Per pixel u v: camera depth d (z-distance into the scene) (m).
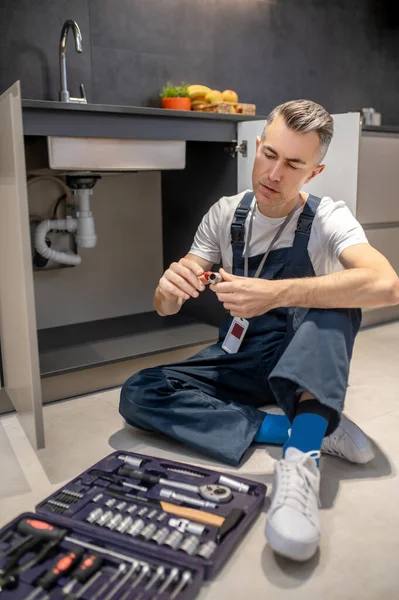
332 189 2.08
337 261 1.41
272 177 1.27
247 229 1.52
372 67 3.11
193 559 0.96
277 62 2.70
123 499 1.14
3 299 1.53
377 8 3.05
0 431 1.61
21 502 1.23
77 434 1.57
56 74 2.06
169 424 1.42
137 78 2.27
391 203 2.48
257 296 1.19
